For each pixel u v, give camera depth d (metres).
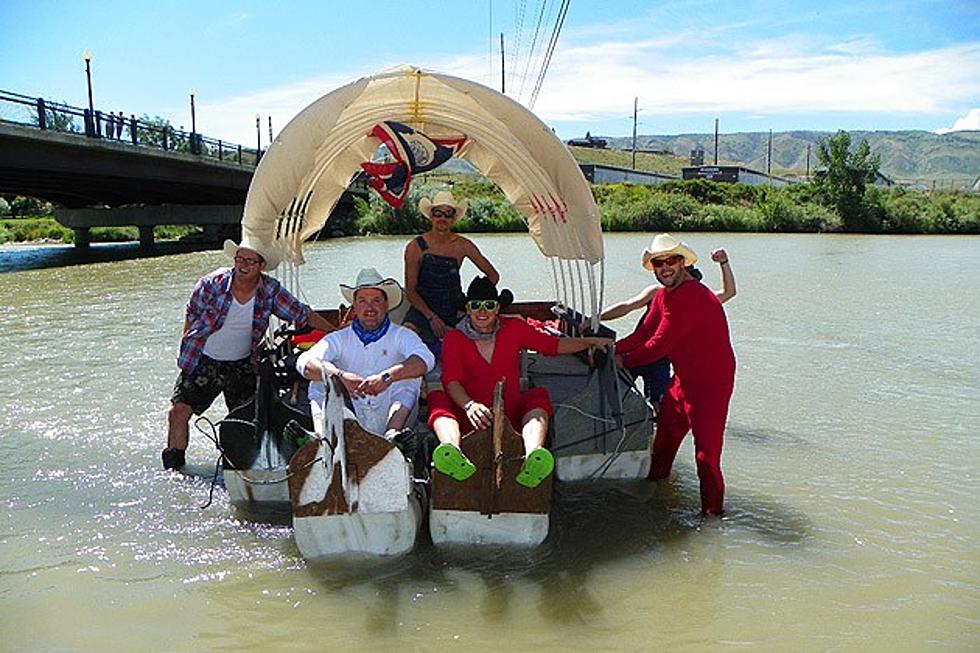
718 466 5.59
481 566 4.85
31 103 23.88
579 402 5.89
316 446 4.84
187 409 6.41
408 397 5.29
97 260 29.44
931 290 18.75
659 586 4.63
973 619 4.29
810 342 12.02
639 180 87.25
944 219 51.34
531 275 21.53
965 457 6.82
